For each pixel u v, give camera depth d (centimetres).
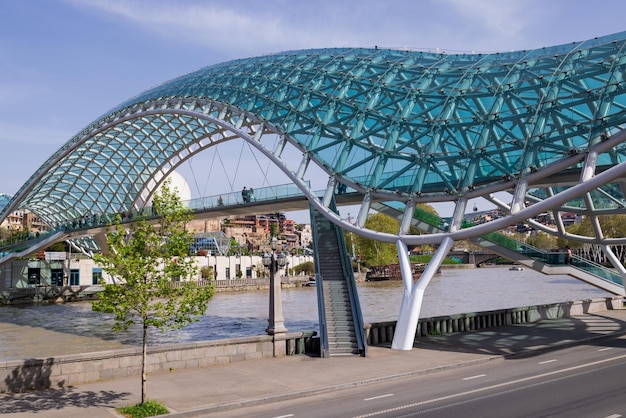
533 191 4712
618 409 1541
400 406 1702
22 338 4869
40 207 11481
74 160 8744
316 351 2838
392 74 4144
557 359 2517
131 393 1975
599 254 12800
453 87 3625
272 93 4900
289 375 2264
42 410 1752
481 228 2941
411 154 3556
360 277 14125
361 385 2100
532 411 1555
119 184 9456
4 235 14562
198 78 6297
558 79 3159
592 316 4241
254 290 11988
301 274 15238
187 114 5753
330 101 4269
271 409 1777
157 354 2366
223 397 1897
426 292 9306
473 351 2777
